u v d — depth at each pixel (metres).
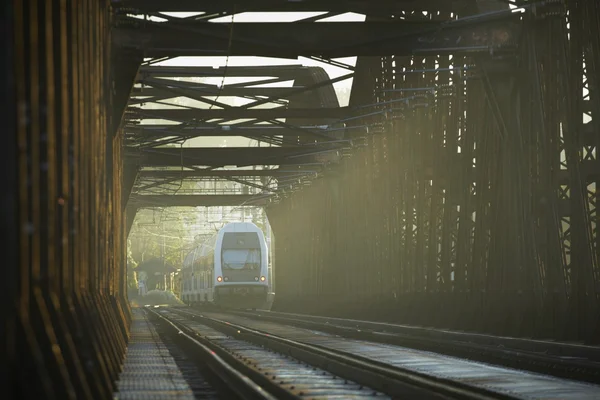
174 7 74.19
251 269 180.88
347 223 136.00
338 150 130.50
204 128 123.56
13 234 21.86
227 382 44.31
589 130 72.00
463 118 85.94
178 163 129.75
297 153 130.88
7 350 21.41
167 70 103.06
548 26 67.88
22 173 24.39
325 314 149.50
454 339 75.44
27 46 29.19
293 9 79.69
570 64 62.06
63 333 29.53
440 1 82.81
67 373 27.83
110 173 65.25
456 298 84.75
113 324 56.41
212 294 184.25
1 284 21.48
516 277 72.19
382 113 113.19
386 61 112.00
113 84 70.50
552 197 66.12
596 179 69.19
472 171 83.81
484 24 73.31
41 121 30.72
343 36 73.56
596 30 59.88
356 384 45.69
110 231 66.69
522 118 72.38
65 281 33.62
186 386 39.06
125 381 41.12
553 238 66.19
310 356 62.25
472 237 84.38
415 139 102.38
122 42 71.25
